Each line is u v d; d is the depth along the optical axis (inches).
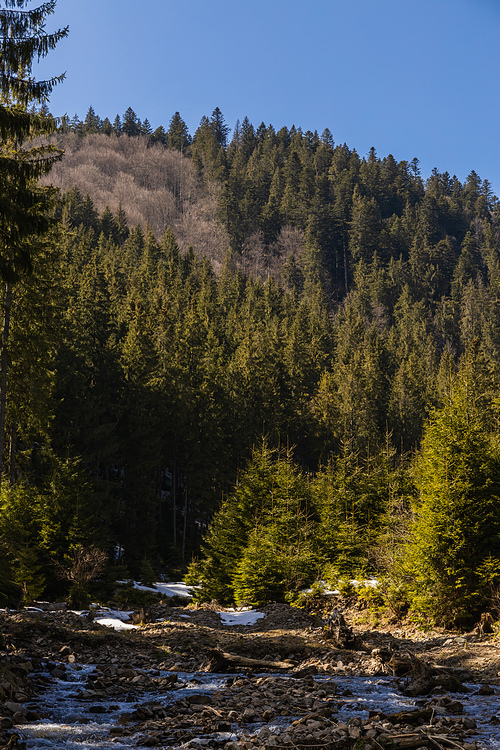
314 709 391.2
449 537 827.4
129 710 389.4
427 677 472.7
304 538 1245.7
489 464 869.8
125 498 2121.1
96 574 1106.7
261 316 4500.5
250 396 2758.4
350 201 7785.4
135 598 1222.9
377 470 1425.9
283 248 7549.2
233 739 316.8
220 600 1305.4
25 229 708.7
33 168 716.0
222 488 2313.0
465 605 817.5
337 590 1088.2
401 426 3201.3
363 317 5492.1
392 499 1203.9
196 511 2402.8
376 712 366.6
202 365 2748.5
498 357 4520.2
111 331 2445.9
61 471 1208.2
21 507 1136.2
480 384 2381.9
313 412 2938.0
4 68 646.5
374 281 5900.6
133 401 2097.7
